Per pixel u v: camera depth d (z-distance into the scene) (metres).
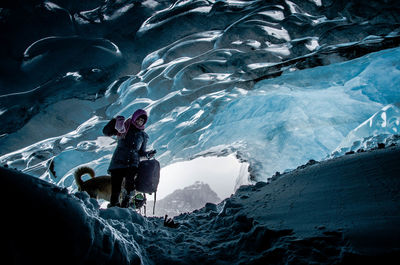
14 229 1.01
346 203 2.02
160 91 20.09
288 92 13.93
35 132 23.14
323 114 11.91
